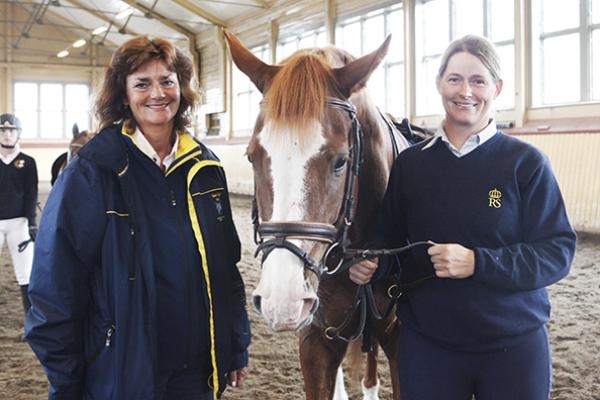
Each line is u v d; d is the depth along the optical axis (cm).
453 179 171
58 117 2341
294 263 155
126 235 165
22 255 462
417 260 178
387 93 1243
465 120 169
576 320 449
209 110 1959
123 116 182
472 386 175
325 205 162
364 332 225
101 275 167
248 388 349
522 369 164
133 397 161
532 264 158
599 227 780
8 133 448
